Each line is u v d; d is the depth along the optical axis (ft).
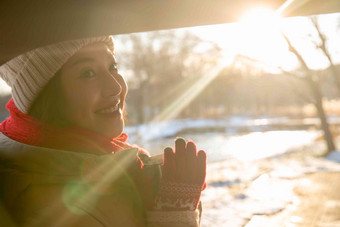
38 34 1.40
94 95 2.58
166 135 98.99
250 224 18.84
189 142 2.78
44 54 2.40
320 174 32.09
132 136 92.79
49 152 2.33
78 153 2.43
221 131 111.45
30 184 2.26
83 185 2.39
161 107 141.59
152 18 1.43
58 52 2.38
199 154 2.79
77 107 2.58
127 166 2.63
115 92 2.64
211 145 69.26
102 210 2.44
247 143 71.61
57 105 2.62
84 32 1.43
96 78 2.62
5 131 2.72
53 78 2.56
